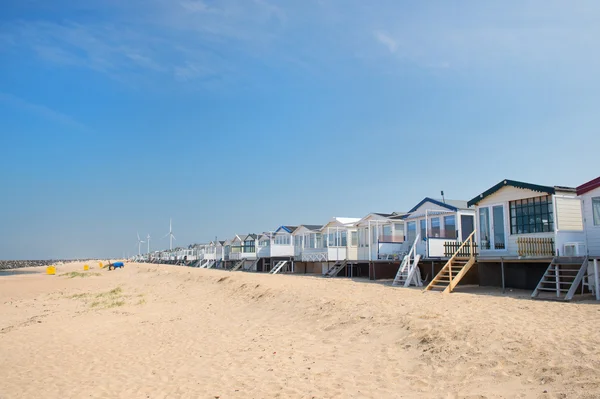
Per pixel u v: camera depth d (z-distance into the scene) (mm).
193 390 9055
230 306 20234
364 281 25047
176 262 83750
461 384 7625
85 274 57219
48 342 14453
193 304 22422
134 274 52250
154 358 12023
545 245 17969
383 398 7590
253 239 54125
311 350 11305
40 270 90812
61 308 22969
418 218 27812
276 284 22797
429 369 8617
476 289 19062
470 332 9859
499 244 20672
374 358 9883
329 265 34844
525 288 18500
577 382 6660
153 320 17969
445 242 22797
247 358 11172
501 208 20766
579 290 16203
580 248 16859
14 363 12078
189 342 13641
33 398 9148
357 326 12633
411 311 12922
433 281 18953
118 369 11117
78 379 10391
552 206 18266
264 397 8258
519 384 7137
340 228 35906
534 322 10336
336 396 7926
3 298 28719
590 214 16391
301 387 8586
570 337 8664
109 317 19141
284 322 15156
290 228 46688
